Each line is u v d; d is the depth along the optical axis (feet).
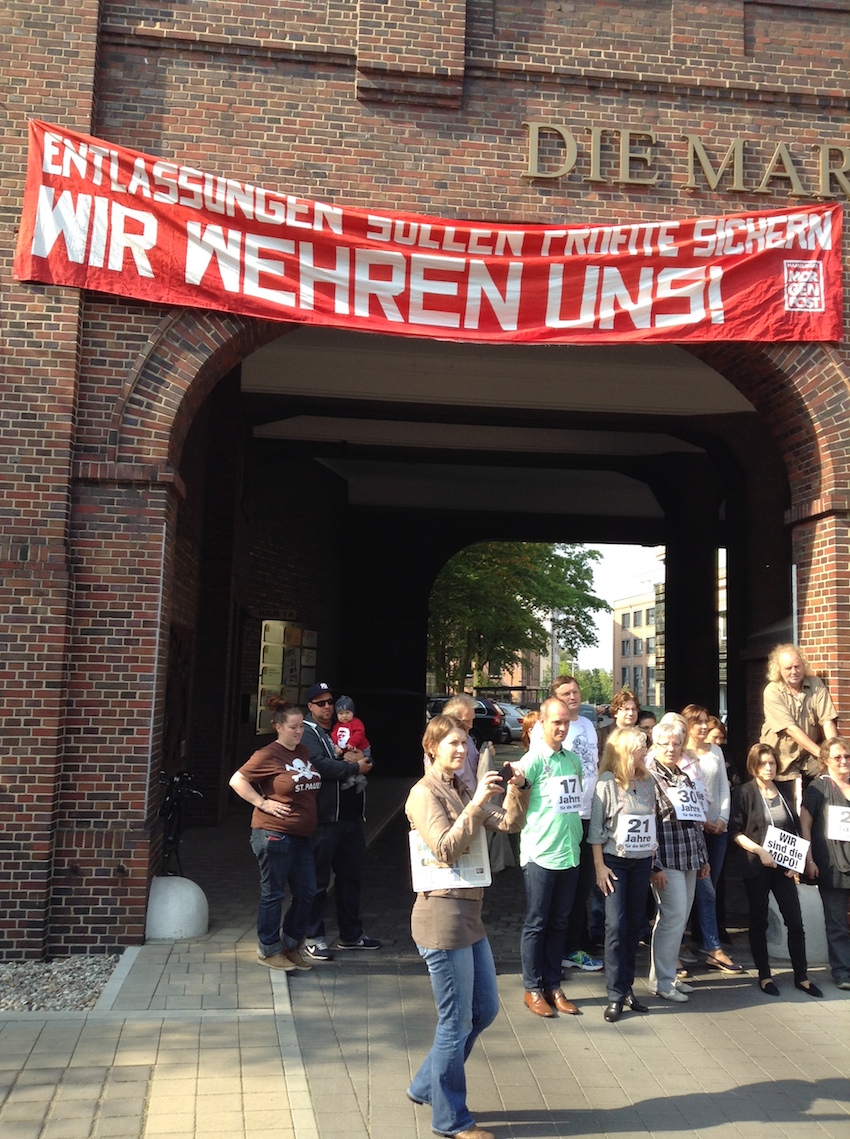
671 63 28.63
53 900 23.66
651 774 20.43
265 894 22.11
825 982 22.77
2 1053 17.08
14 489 24.29
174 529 26.55
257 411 49.16
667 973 21.36
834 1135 15.11
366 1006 20.11
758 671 37.70
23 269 24.82
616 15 28.66
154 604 24.73
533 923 20.24
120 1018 18.85
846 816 22.44
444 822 14.70
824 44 29.35
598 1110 15.84
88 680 24.38
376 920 27.66
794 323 27.84
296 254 26.21
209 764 43.86
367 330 26.43
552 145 28.04
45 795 23.50
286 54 27.12
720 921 26.03
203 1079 16.20
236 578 47.09
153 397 25.38
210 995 20.25
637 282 27.43
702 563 63.77
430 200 27.40
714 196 28.43
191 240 25.71
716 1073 17.40
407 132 27.50
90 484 24.84
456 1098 14.57
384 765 71.46
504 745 104.99
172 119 26.61
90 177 25.45
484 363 42.57
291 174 26.96
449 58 27.58
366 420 54.39
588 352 40.86
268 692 57.82
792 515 29.27
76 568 24.56
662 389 45.73
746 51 29.12
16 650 23.80
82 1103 15.21
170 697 36.81
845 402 27.94
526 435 58.39
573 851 20.27
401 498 75.87
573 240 27.25
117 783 24.20
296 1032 18.60
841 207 28.48
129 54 26.66
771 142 28.84
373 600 75.51
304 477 64.13
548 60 28.19
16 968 22.41
